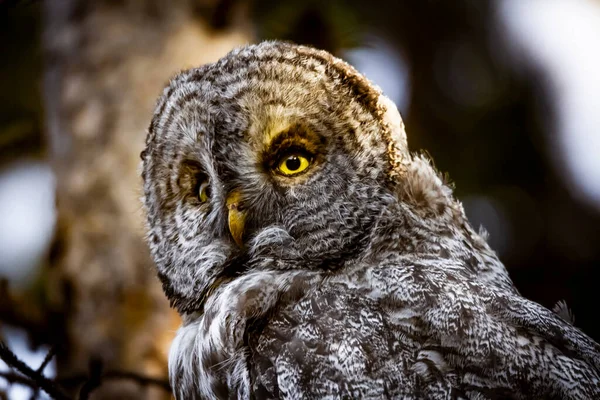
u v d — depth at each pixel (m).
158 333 12.23
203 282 10.32
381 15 16.31
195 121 10.19
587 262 15.68
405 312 8.73
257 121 9.91
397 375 8.35
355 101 9.82
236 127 9.95
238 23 13.35
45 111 13.38
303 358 8.58
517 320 8.71
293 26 13.42
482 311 8.69
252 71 10.06
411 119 15.66
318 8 13.39
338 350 8.53
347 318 8.77
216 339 9.20
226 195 10.04
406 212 9.62
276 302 9.23
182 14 13.09
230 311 9.23
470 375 8.34
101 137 12.76
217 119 10.00
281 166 9.90
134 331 12.21
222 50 13.14
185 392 9.86
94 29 13.09
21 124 13.45
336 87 9.89
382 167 9.71
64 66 13.12
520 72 16.23
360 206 9.60
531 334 8.62
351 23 13.54
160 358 12.18
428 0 16.44
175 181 10.51
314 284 9.31
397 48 16.28
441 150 15.60
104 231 12.50
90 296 12.35
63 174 12.84
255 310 9.21
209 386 9.27
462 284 8.92
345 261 9.52
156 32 13.02
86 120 12.83
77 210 12.63
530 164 15.77
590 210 15.84
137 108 12.80
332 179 9.70
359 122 9.75
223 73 10.18
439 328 8.57
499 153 15.75
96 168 12.67
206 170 10.23
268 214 9.90
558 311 10.02
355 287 9.12
